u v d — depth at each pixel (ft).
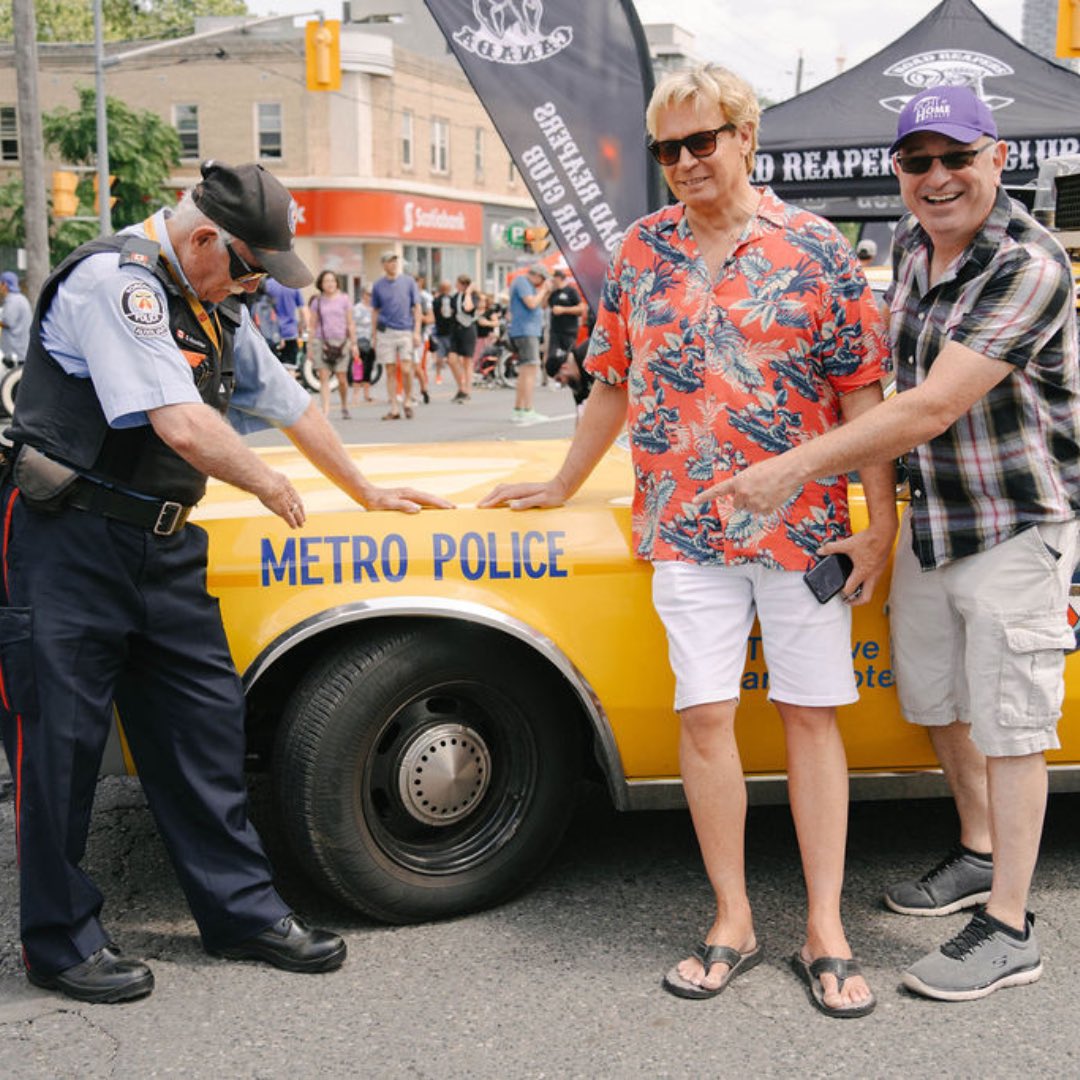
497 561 11.05
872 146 27.68
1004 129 27.07
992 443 10.14
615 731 11.29
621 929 11.39
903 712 11.26
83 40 199.41
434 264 137.08
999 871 10.44
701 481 10.36
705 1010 10.10
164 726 10.55
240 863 10.73
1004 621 10.21
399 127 128.16
